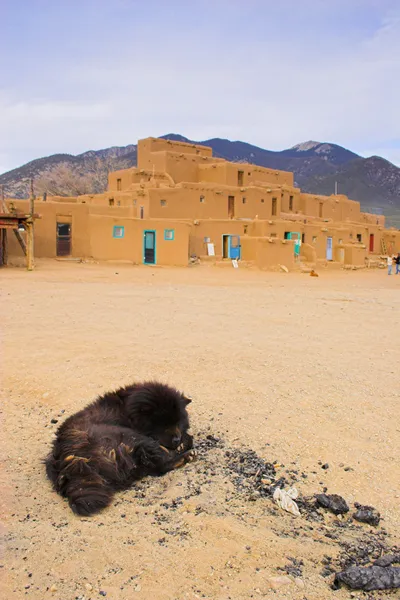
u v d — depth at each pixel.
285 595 2.71
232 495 3.94
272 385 7.12
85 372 7.55
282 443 5.05
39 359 8.25
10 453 4.74
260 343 10.09
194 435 5.24
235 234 42.59
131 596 2.66
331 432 5.37
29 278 23.16
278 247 41.06
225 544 3.17
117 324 11.68
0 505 3.69
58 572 2.85
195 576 2.85
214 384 7.11
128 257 35.81
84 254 34.47
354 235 59.25
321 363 8.52
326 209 65.19
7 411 5.97
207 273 33.72
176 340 10.09
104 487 3.70
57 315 12.66
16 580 2.77
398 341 10.76
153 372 7.66
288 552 3.13
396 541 3.37
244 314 14.19
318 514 3.70
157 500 3.81
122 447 3.99
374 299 20.22
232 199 48.91
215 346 9.62
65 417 5.79
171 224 37.00
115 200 48.16
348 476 4.35
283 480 4.24
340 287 27.78
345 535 3.42
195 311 14.37
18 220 26.52
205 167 55.28
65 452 3.85
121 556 3.01
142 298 17.11
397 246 67.88
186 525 3.40
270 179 58.81
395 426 5.57
